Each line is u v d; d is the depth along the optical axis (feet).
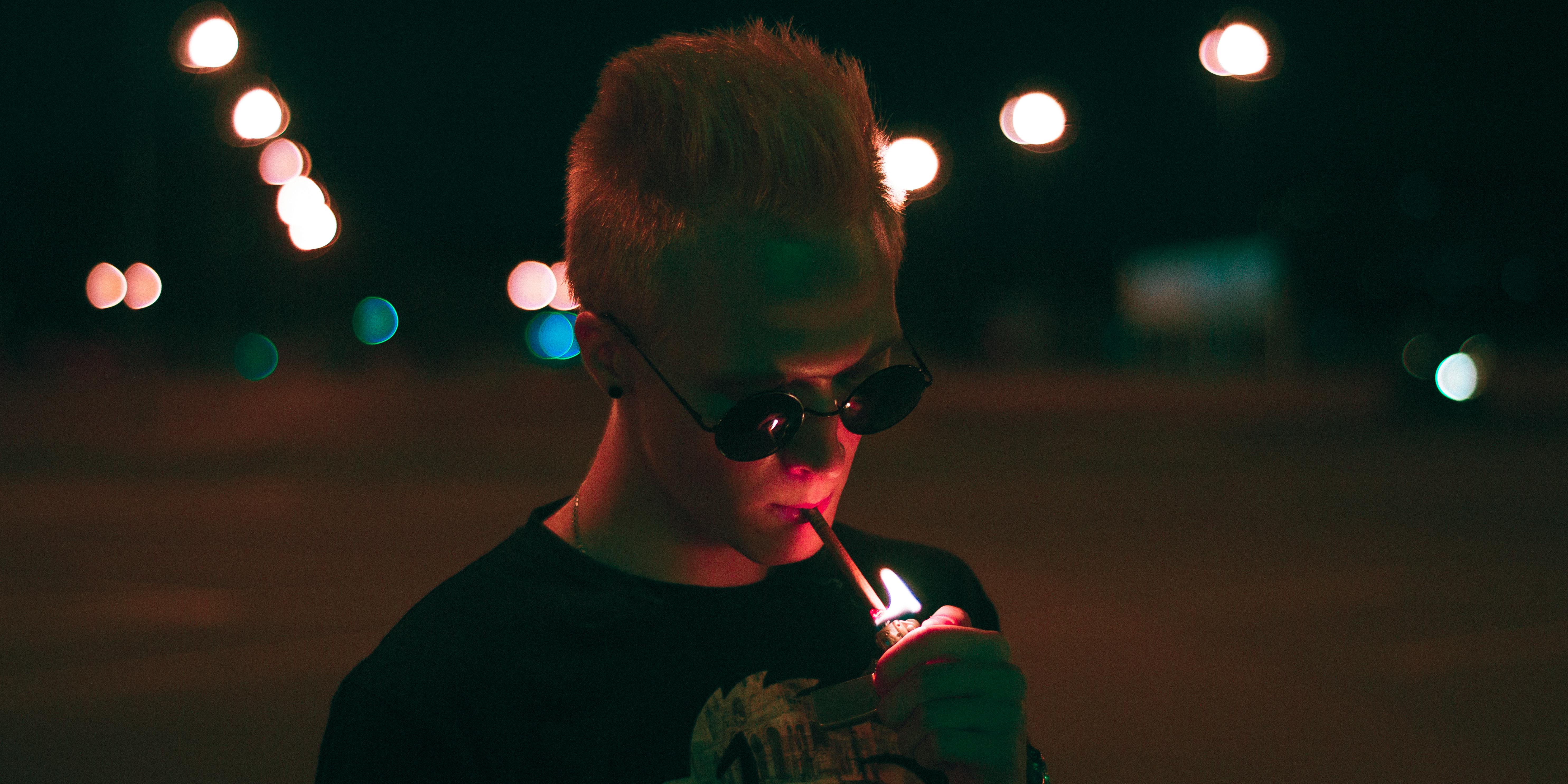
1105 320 153.17
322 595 23.77
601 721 3.80
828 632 4.29
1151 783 13.57
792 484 3.63
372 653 3.96
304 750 14.90
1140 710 16.15
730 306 3.54
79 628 21.44
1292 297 117.70
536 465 49.60
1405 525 31.04
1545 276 134.31
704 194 3.56
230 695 17.19
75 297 166.40
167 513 36.19
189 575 26.08
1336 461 46.55
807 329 3.55
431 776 3.62
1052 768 14.11
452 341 167.12
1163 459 48.88
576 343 3.96
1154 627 20.53
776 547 3.75
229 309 157.48
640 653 3.92
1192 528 31.12
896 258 3.96
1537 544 28.02
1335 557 26.73
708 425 3.60
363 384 132.16
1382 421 63.82
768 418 3.45
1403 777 13.65
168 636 20.77
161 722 16.03
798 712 4.05
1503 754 14.34
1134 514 33.78
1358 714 15.89
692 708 3.92
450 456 53.78
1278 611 21.61
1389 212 125.49
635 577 4.04
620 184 3.76
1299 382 105.40
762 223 3.55
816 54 3.96
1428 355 63.62
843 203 3.57
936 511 34.83
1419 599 22.43
